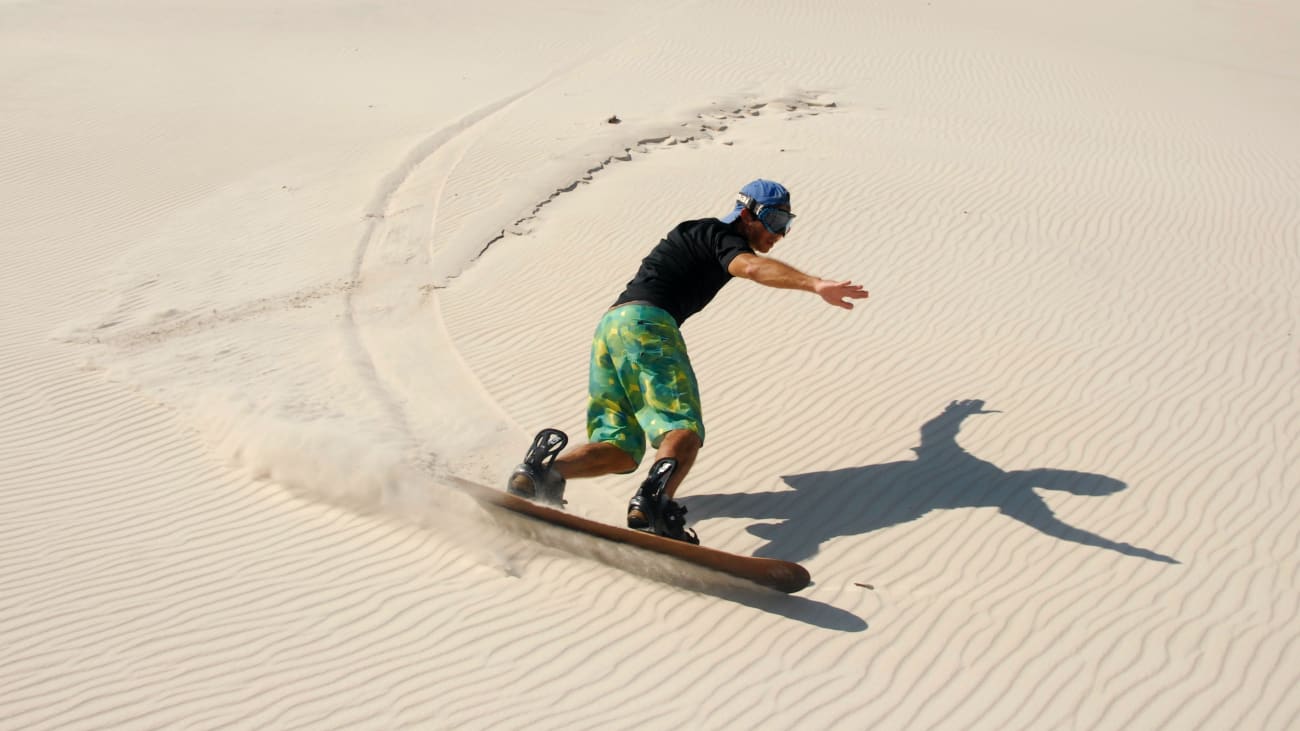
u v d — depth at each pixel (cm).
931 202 1260
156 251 1226
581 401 815
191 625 523
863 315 952
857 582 562
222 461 728
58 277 1147
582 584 563
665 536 552
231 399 820
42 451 743
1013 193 1309
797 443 730
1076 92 2027
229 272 1157
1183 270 1061
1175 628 517
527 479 566
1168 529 610
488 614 533
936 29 2592
